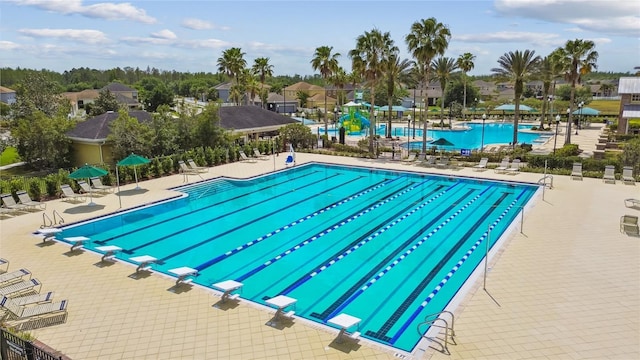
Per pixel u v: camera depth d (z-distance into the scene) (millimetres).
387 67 33500
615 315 9617
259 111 42062
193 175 26953
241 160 32344
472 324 9305
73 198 21406
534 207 18656
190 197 22828
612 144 37375
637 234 15031
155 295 10969
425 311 10992
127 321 9672
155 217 19297
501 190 23578
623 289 10891
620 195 20422
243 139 38219
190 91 113000
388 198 22500
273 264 14164
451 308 10039
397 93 84000
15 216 18359
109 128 27484
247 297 11844
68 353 8453
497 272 12016
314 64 46938
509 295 10625
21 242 15062
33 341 8750
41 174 28422
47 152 28562
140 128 27516
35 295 10461
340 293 12055
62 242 15055
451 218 18844
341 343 8734
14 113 43719
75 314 10000
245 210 20469
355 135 52344
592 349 8336
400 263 14117
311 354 8336
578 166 24953
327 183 26156
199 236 16891
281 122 41469
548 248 13789
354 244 15930
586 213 17625
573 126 56875
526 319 9469
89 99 85750
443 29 31312
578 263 12570
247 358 8227
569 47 38312
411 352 8562
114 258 13516
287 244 16000
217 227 17984
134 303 10531
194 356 8328
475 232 16984
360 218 19125
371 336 9836
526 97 104750
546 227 15922
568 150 32344
